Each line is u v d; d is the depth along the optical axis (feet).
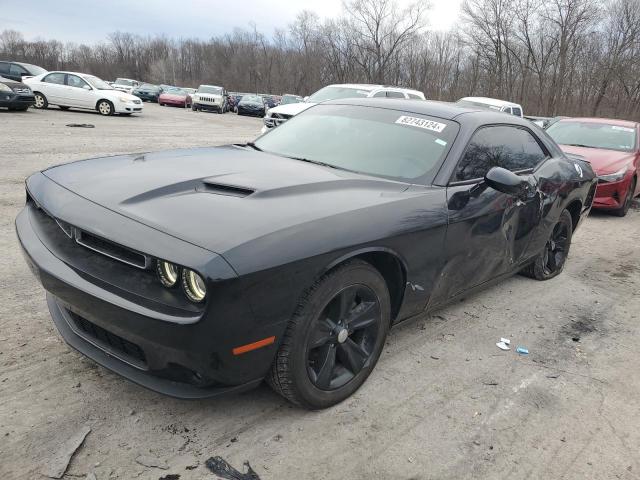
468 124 11.23
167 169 9.25
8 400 8.10
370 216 8.31
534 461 7.98
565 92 149.18
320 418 8.43
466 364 10.66
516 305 14.08
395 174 10.28
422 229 9.10
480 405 9.28
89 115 64.13
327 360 8.32
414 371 10.18
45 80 65.10
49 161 28.81
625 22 141.59
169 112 96.48
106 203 7.68
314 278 7.38
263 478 7.09
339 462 7.54
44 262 7.63
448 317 12.87
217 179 8.69
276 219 7.36
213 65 307.58
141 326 6.63
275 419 8.30
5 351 9.41
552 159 14.58
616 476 7.82
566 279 16.76
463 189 10.28
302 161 10.87
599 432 8.84
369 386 9.48
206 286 6.30
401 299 9.46
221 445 7.61
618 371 11.02
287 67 252.62
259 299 6.77
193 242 6.62
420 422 8.62
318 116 12.85
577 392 10.04
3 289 11.85
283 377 7.72
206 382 7.13
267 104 135.54
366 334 9.04
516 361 11.01
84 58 360.89
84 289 7.01
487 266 11.66
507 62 155.53
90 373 8.99
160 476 6.93
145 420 7.98
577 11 139.85
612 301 15.16
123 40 360.89
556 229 15.80
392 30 189.67
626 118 143.54
